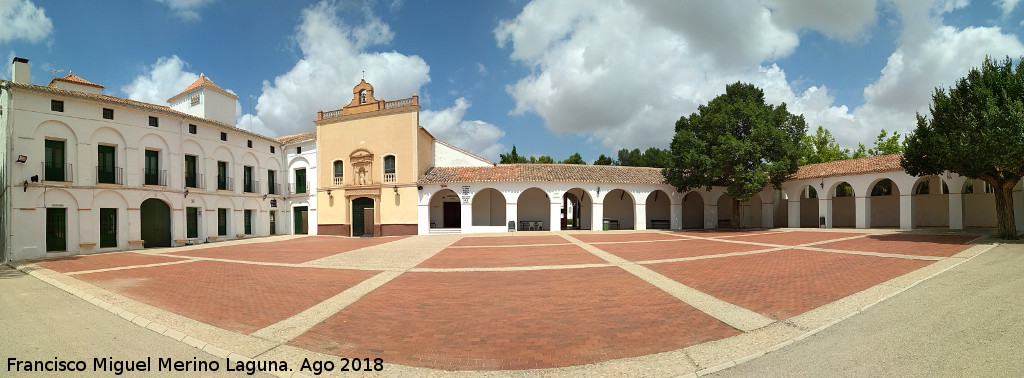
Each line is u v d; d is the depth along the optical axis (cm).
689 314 705
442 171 3089
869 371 459
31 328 677
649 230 3033
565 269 1209
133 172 2195
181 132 2439
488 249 1825
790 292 845
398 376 475
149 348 577
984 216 2478
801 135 2853
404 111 2959
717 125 2703
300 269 1296
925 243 1577
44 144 1903
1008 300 718
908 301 740
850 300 762
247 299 866
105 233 2094
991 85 1573
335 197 3091
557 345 570
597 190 3022
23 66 2173
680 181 2933
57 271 1353
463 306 788
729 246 1748
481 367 498
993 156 1455
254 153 3008
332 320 701
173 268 1364
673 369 483
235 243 2420
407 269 1256
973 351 504
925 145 1702
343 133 3103
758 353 522
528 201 3341
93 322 711
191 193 2477
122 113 2166
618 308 754
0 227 1992
